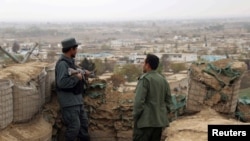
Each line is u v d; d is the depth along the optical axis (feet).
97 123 26.55
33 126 22.63
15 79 22.31
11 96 21.29
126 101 26.78
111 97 27.43
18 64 26.78
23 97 21.95
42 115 24.62
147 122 20.26
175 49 367.45
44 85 24.91
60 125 25.46
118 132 26.27
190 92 26.66
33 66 25.81
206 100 26.16
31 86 22.72
